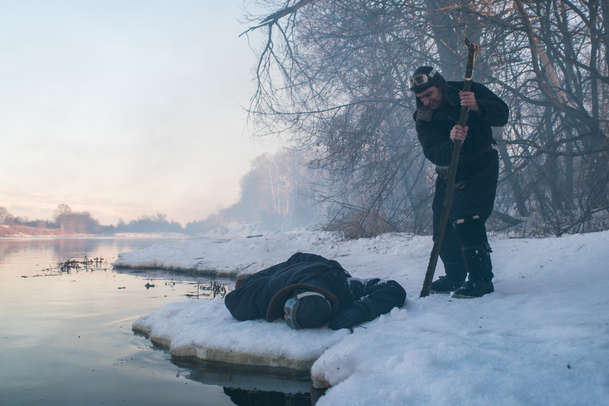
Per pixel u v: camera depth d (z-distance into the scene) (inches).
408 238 354.9
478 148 127.3
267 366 107.6
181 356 116.6
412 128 515.8
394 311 118.3
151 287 259.4
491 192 132.6
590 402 61.1
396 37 466.3
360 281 134.0
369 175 481.4
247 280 136.6
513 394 64.1
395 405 66.3
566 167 431.2
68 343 129.3
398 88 484.4
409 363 77.1
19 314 173.0
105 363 110.9
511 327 99.5
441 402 64.7
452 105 125.5
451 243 146.7
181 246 453.4
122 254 458.0
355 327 114.3
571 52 397.7
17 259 519.2
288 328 117.6
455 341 88.3
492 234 396.2
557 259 188.1
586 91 452.1
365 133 468.4
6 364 109.3
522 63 408.2
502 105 124.7
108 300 208.5
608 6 366.9
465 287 135.2
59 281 292.5
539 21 381.7
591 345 79.4
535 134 430.3
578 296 121.3
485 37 411.2
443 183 143.6
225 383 97.7
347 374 89.3
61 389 93.0
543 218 405.4
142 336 137.6
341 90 521.3
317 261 133.3
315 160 488.4
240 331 117.3
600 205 357.1
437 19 435.2
